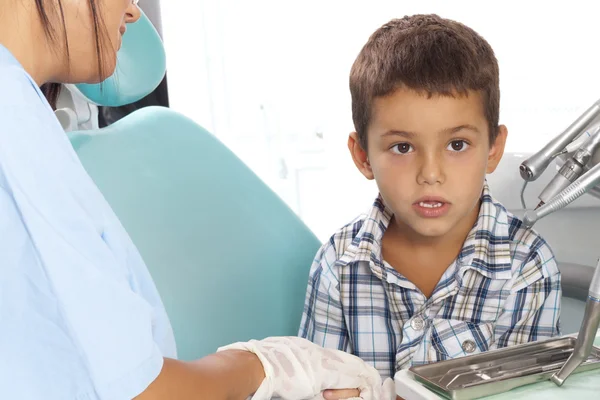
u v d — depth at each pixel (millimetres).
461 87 702
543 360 564
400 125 720
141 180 857
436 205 735
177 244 843
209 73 2410
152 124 938
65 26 524
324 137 2254
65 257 453
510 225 849
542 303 823
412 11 2014
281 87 2340
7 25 510
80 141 846
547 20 1688
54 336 458
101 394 454
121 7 562
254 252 913
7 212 457
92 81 581
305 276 961
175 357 622
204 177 922
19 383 455
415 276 869
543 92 1710
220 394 549
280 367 635
